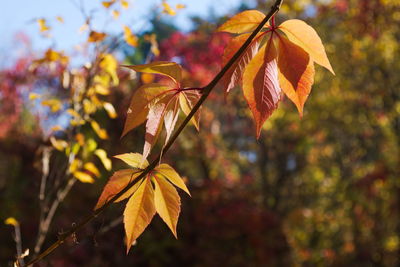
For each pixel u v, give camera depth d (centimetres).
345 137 1358
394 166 1198
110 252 686
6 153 928
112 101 634
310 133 1266
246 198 924
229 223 793
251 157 1402
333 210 1323
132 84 615
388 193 1210
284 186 1340
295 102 97
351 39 1119
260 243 807
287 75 96
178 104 98
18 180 860
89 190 699
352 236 1298
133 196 102
